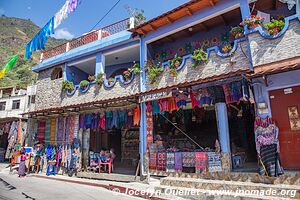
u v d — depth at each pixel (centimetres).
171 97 953
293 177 624
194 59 997
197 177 809
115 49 1332
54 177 1217
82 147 1263
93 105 1176
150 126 1037
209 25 1175
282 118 739
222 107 859
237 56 894
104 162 1153
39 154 1424
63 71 1573
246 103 1005
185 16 1087
